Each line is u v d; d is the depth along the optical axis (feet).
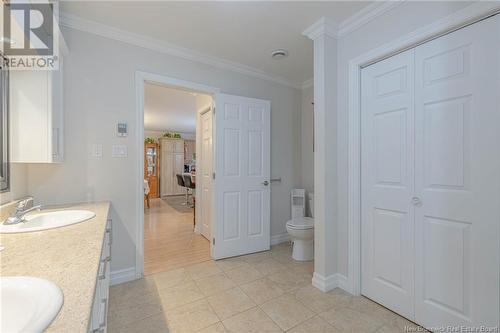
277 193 10.77
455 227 4.75
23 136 5.08
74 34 6.58
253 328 5.27
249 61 9.09
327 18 6.46
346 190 6.73
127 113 7.29
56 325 1.59
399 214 5.67
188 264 8.61
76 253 2.95
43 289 2.08
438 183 4.98
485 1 4.21
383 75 5.97
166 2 5.86
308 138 11.06
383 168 5.99
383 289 6.01
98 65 6.89
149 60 7.66
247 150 9.57
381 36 5.85
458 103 4.69
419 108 5.27
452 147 4.78
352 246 6.57
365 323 5.41
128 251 7.33
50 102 5.23
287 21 6.63
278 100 10.72
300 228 8.55
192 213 17.97
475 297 4.49
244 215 9.50
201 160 12.20
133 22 6.68
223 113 9.05
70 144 6.53
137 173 7.43
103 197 6.97
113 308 5.95
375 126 6.16
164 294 6.59
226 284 7.16
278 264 8.61
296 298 6.41
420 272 5.27
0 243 3.30
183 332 5.14
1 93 4.81
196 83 8.54
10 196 5.15
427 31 4.99
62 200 6.45
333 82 6.83
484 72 4.36
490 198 4.31
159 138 27.86
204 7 6.04
